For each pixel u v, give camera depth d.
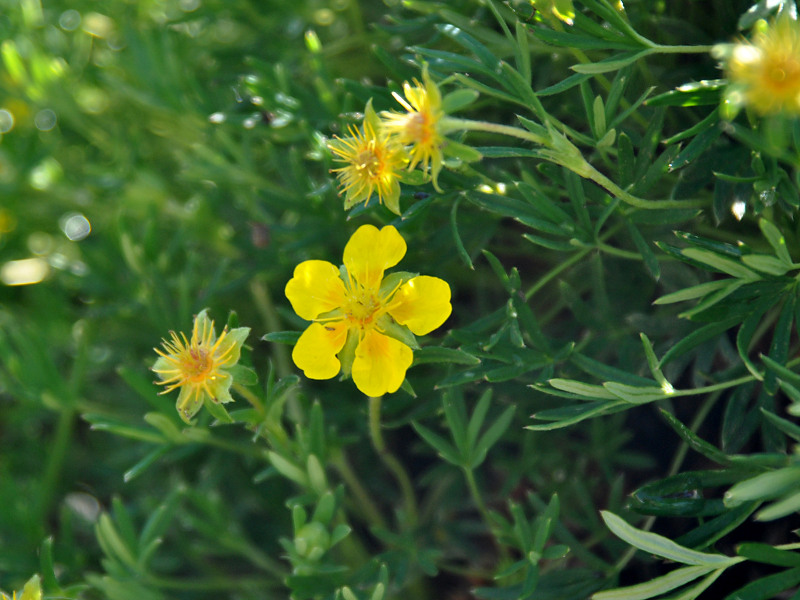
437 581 0.24
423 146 0.16
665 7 0.20
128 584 0.21
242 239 0.23
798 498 0.15
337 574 0.20
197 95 0.24
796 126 0.16
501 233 0.22
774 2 0.16
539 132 0.17
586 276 0.21
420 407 0.20
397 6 0.24
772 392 0.17
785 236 0.19
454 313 0.24
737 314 0.17
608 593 0.17
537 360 0.18
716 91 0.17
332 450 0.21
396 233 0.17
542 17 0.18
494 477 0.24
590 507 0.21
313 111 0.22
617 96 0.18
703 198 0.19
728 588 0.20
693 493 0.17
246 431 0.23
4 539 0.23
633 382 0.18
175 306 0.24
